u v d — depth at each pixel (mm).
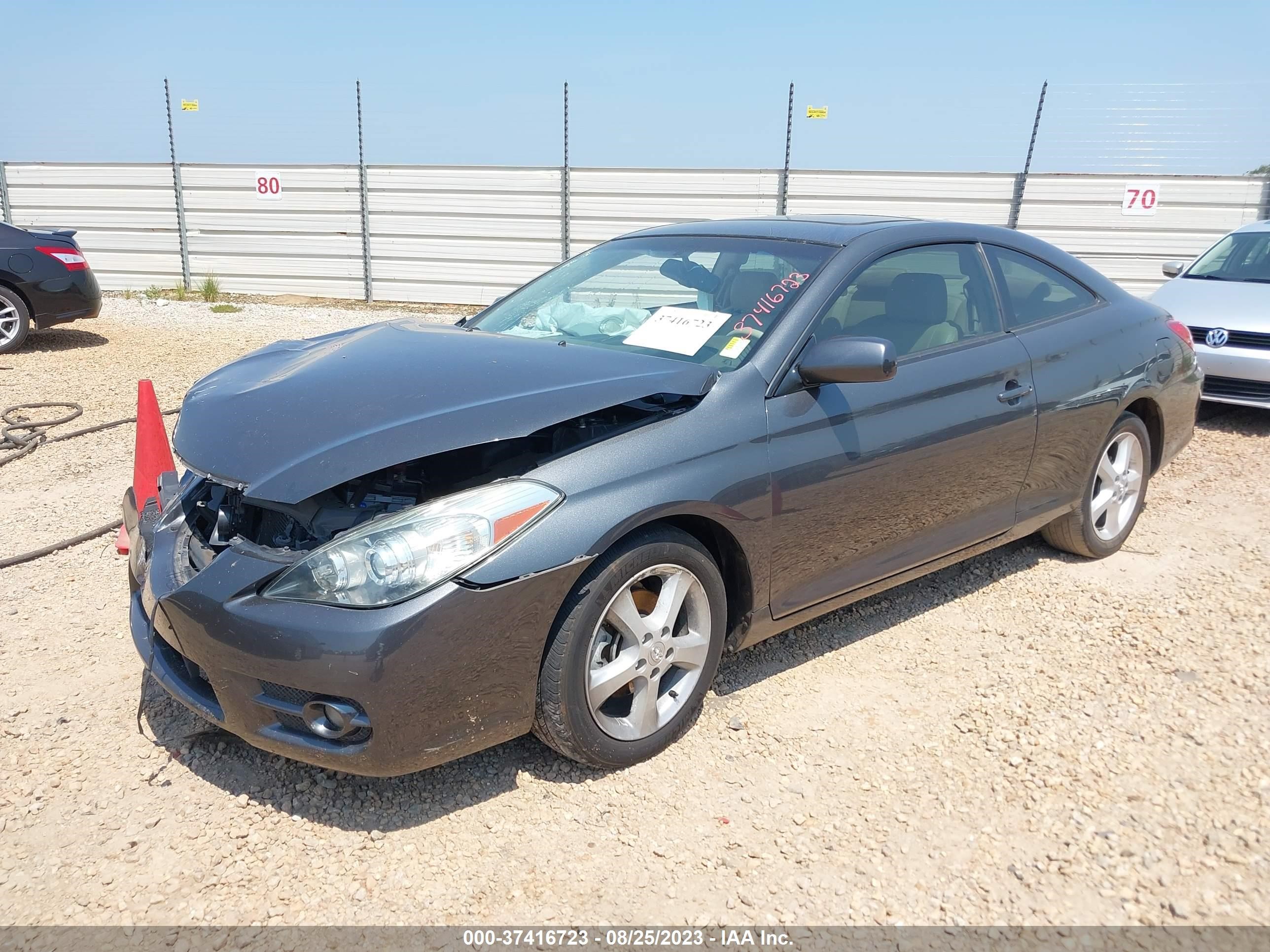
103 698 3328
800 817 2725
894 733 3141
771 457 3051
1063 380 4023
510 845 2621
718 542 3092
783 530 3127
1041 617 3988
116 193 16125
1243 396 6969
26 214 16500
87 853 2576
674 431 2900
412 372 3010
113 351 10133
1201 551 4695
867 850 2594
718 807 2779
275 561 2561
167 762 2977
